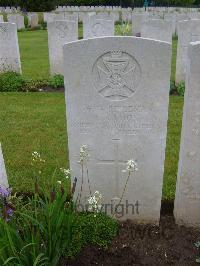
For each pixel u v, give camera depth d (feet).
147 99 3.34
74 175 3.81
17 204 3.40
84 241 3.46
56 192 3.38
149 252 3.52
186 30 8.19
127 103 3.39
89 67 3.26
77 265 3.33
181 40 8.30
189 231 3.82
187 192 3.69
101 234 3.52
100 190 3.87
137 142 3.56
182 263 3.40
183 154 3.49
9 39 8.82
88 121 3.51
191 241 3.67
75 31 9.16
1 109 7.26
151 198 3.83
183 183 3.65
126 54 3.19
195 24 8.10
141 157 3.63
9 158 5.23
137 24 18.07
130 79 3.29
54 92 8.44
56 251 3.06
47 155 5.32
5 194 3.15
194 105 3.25
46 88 8.75
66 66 3.28
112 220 3.68
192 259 3.44
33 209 3.37
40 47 15.42
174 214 3.96
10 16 20.84
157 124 3.44
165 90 3.28
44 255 2.96
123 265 3.36
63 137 5.98
